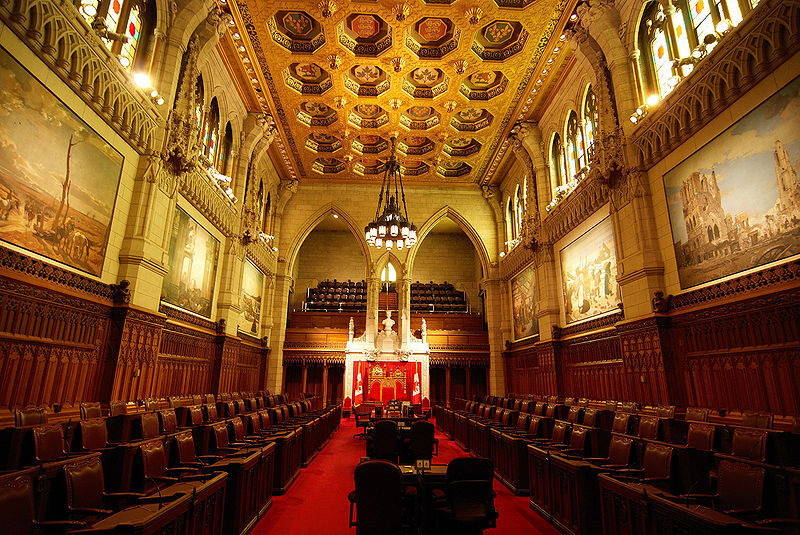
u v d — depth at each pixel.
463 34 13.49
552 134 16.69
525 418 9.21
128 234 9.17
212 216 13.75
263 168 19.75
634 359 10.30
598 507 4.99
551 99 16.25
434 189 23.69
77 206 7.64
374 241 14.51
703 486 4.89
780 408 6.77
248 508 5.50
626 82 11.16
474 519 4.36
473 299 29.84
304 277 29.73
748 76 7.47
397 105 16.84
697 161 8.81
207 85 13.33
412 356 21.89
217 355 14.41
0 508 2.81
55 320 7.11
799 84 6.64
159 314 9.81
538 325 17.17
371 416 13.31
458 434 13.10
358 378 21.28
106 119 8.31
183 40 10.67
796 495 4.02
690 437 6.24
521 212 20.17
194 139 11.35
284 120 18.03
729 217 7.96
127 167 9.16
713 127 8.39
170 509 3.46
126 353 8.71
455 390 24.59
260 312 20.09
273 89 16.08
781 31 6.89
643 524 3.99
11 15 6.07
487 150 20.09
